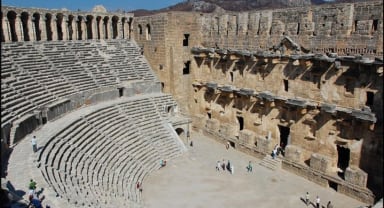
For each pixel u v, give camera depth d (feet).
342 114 103.65
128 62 160.56
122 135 122.21
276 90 124.47
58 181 76.23
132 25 171.83
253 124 136.26
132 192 96.58
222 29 141.69
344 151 113.91
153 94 156.25
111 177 97.40
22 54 125.08
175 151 131.54
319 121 111.96
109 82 144.56
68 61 139.13
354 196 101.76
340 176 107.34
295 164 117.60
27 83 113.19
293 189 108.37
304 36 110.73
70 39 154.71
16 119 95.09
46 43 139.74
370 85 96.94
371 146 99.45
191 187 107.96
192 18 154.30
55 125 106.93
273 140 129.29
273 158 124.26
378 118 95.76
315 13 106.73
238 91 136.87
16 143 91.35
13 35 135.03
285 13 115.24
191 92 163.53
